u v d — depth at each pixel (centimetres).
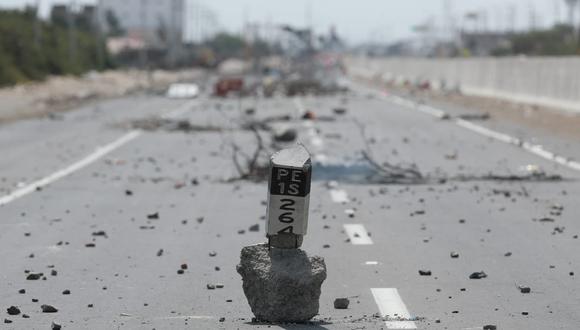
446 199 3709
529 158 5284
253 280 1770
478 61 15475
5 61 17238
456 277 2270
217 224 3122
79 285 2206
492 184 4178
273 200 1741
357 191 3953
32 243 2772
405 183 4222
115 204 3609
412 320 1825
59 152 5825
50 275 2323
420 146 6059
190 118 9100
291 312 1770
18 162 5231
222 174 4600
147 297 2077
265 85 16475
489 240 2794
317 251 2619
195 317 1866
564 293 2092
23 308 1973
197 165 5019
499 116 9438
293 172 1728
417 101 13162
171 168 4891
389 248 2664
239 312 1917
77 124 8469
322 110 10488
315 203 3600
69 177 4509
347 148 5881
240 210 3441
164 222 3169
